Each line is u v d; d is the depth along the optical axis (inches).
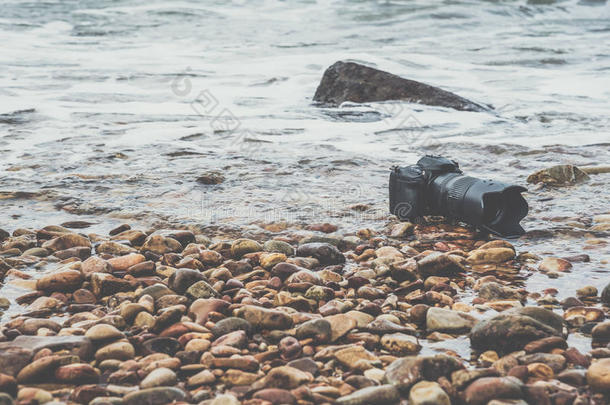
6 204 96.2
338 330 74.9
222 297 79.2
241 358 71.9
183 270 80.4
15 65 186.9
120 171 105.2
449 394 69.7
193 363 72.4
